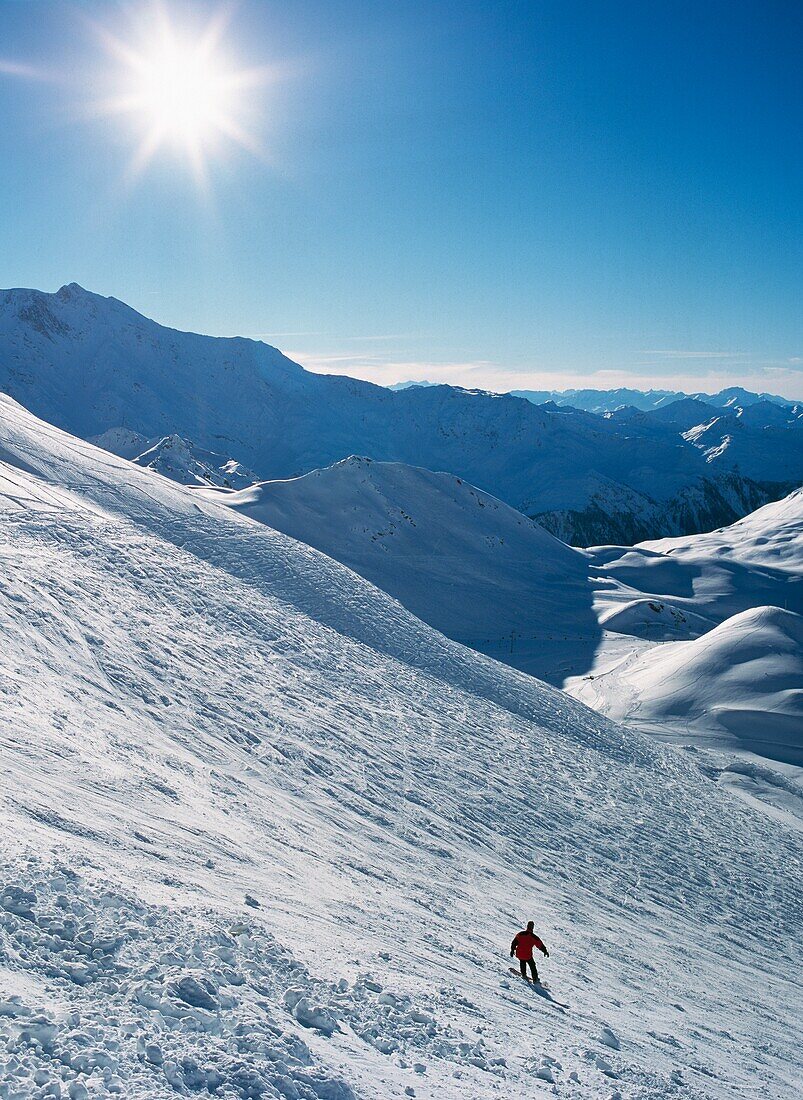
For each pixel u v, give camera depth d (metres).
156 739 24.12
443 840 27.78
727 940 29.75
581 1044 12.19
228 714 30.38
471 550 177.12
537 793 38.50
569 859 32.03
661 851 37.41
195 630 39.22
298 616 51.94
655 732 78.00
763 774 64.94
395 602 66.31
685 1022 17.56
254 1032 7.91
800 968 29.55
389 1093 7.86
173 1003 7.85
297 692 37.59
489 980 14.35
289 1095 7.06
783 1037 19.73
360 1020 9.53
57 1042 6.66
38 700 21.31
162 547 52.00
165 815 16.55
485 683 55.88
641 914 28.94
